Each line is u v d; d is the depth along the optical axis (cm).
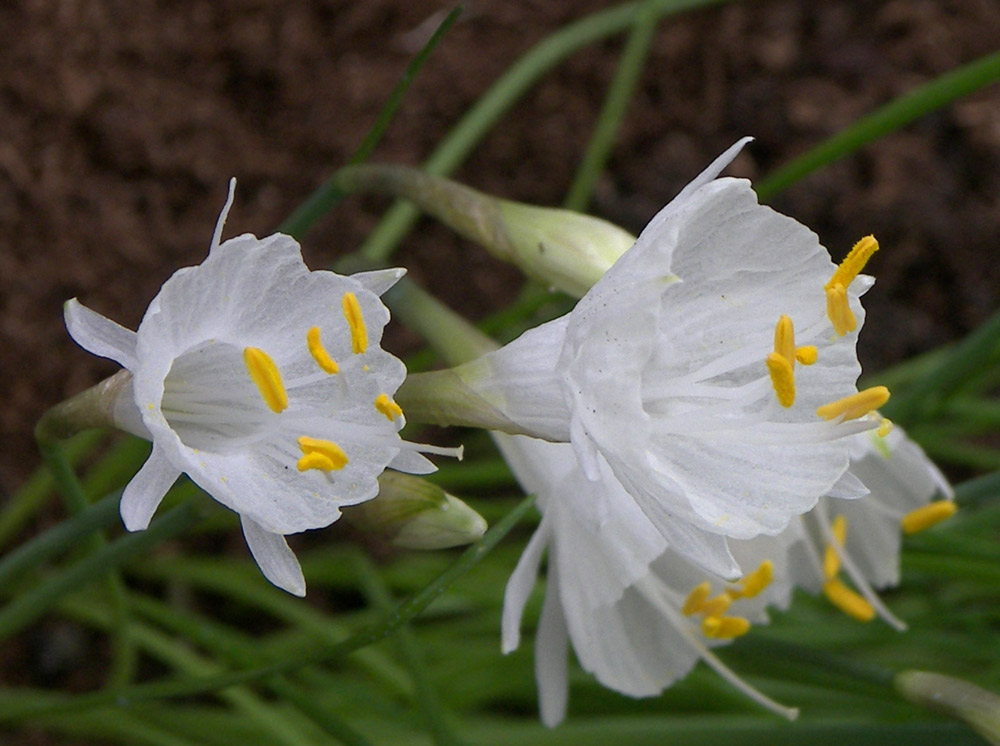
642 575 24
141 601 30
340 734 25
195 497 23
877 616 30
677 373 22
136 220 35
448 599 33
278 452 22
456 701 31
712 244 22
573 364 21
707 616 25
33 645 34
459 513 22
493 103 33
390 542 22
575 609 24
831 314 22
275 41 36
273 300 21
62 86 34
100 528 23
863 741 25
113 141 35
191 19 35
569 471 24
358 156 25
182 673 32
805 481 22
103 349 21
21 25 33
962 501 28
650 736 27
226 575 33
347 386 21
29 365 34
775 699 30
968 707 24
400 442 21
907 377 36
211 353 22
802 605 32
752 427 22
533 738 27
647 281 21
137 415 21
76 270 35
